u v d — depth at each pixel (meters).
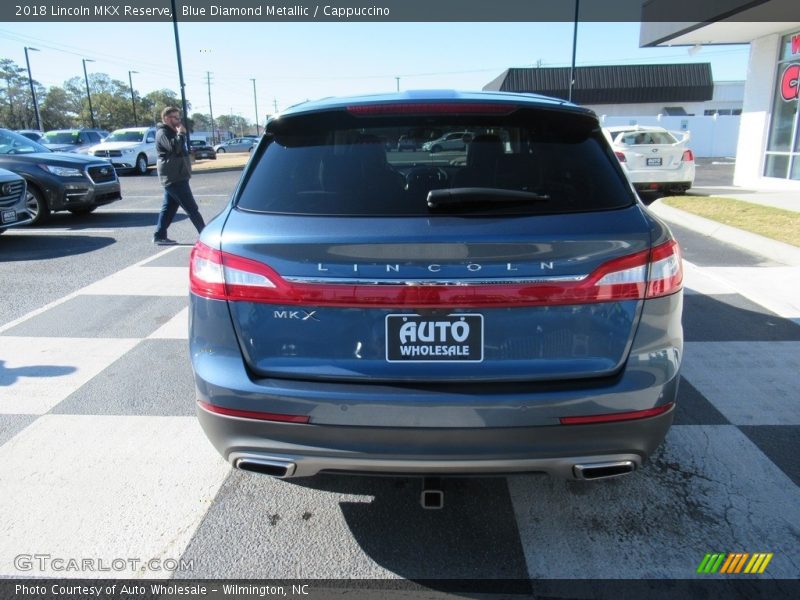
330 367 2.14
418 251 2.05
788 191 13.71
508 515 2.66
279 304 2.13
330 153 2.44
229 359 2.20
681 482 2.86
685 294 5.73
